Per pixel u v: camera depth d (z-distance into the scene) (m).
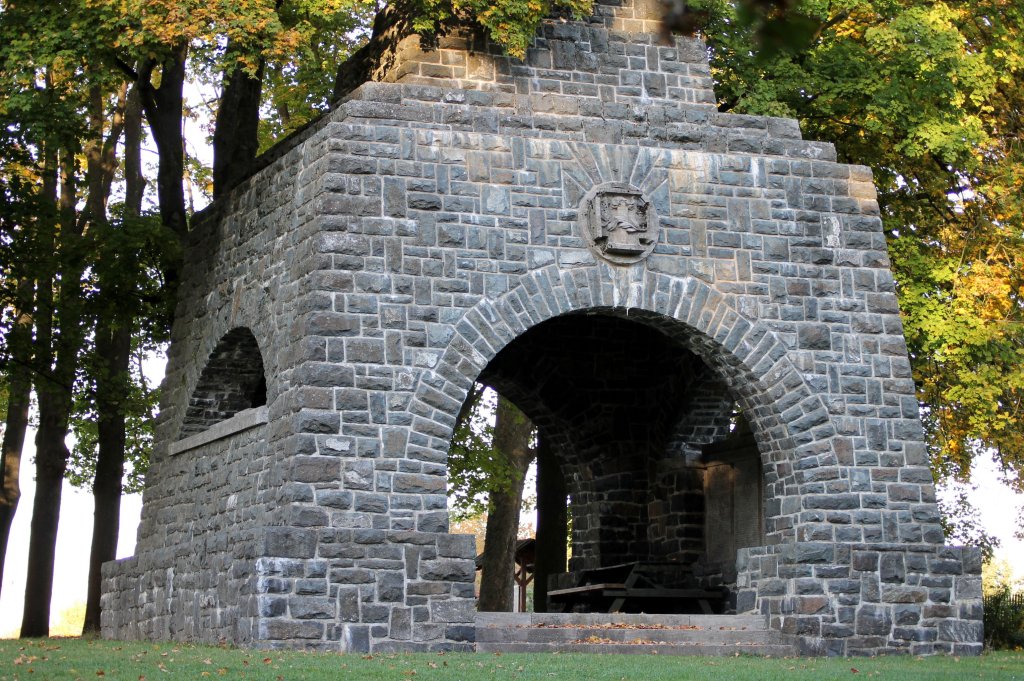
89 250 27.16
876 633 20.05
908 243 26.56
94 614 28.83
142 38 21.39
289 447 18.45
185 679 12.43
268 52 21.94
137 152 32.75
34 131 24.06
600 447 25.83
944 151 25.00
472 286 19.38
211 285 22.83
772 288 20.78
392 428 18.66
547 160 20.08
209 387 22.91
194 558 21.36
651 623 19.80
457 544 18.53
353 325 18.80
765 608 20.42
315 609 17.80
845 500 20.39
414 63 20.56
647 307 20.14
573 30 21.34
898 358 21.11
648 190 20.47
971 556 20.70
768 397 20.48
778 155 21.31
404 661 15.23
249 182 21.80
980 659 19.14
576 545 26.47
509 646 18.42
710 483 24.70
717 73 25.75
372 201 19.20
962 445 28.53
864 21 27.14
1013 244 27.41
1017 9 27.39
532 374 25.64
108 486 29.36
